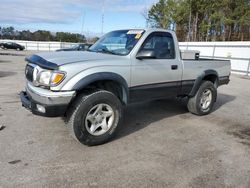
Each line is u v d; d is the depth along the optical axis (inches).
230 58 717.3
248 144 167.8
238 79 574.2
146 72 171.9
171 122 206.1
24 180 114.0
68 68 136.3
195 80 212.7
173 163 136.6
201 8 1724.9
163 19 2014.0
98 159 137.0
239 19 1480.1
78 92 147.3
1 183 110.9
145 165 133.1
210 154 149.9
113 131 158.6
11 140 154.6
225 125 205.6
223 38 1649.9
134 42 169.3
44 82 137.5
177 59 195.2
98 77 144.5
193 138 173.6
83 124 145.1
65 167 127.0
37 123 185.2
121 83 157.5
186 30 1924.2
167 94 193.5
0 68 546.0
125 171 126.3
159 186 115.3
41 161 131.5
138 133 177.6
